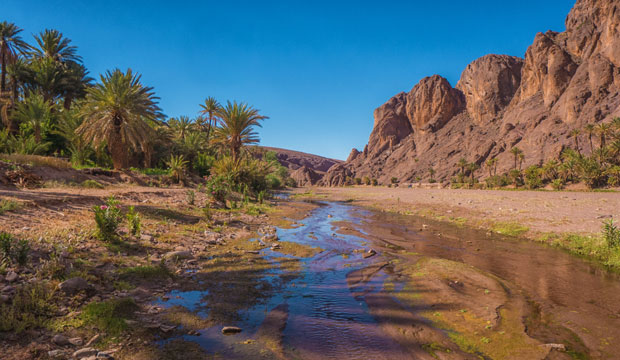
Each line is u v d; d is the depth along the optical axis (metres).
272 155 89.75
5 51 31.48
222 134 34.38
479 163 134.00
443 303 5.59
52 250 5.91
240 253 8.59
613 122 71.69
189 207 15.05
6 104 30.34
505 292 6.18
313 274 7.20
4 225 6.81
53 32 37.53
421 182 149.25
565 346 4.13
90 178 17.75
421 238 12.67
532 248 10.91
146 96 23.55
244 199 23.94
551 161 77.88
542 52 136.38
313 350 3.87
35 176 13.46
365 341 4.17
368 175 199.50
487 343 4.20
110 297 4.80
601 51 111.25
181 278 6.20
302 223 16.16
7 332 3.47
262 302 5.35
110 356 3.34
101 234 7.29
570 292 6.35
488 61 174.75
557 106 115.94
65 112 28.95
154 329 4.08
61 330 3.72
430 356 3.85
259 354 3.67
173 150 38.81
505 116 151.88
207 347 3.76
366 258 8.97
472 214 19.61
